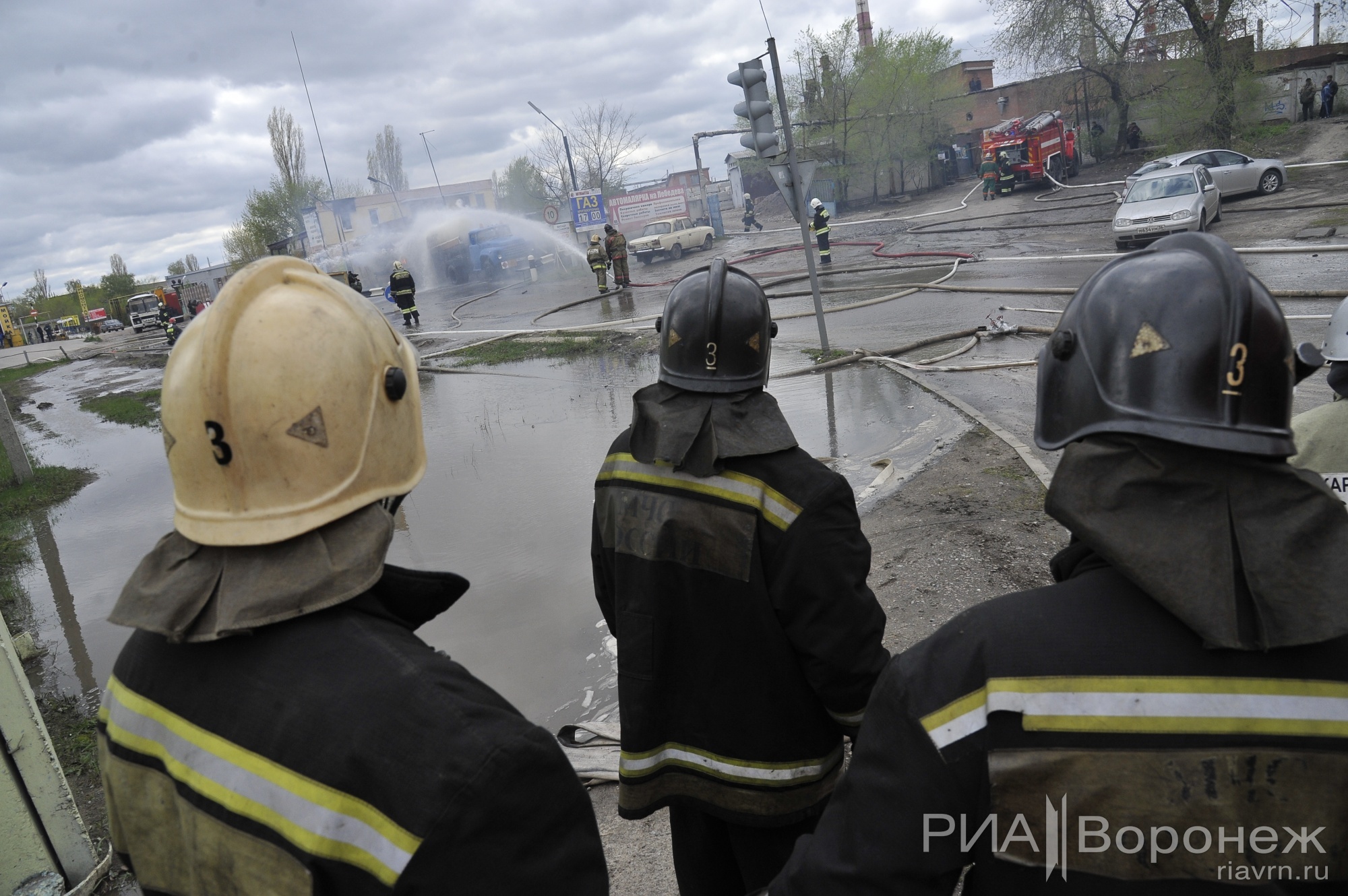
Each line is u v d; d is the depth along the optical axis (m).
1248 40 26.25
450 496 7.53
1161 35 26.84
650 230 30.23
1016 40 29.77
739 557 1.82
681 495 1.89
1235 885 0.93
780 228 36.91
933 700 1.03
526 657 4.41
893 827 1.04
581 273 31.50
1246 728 0.92
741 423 1.84
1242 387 0.93
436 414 11.35
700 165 36.66
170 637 1.04
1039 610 1.02
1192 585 0.91
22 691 2.91
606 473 2.09
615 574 2.06
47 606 6.77
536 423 10.02
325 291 1.19
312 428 1.08
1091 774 0.95
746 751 1.92
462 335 19.42
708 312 1.86
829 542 1.77
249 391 1.06
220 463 1.06
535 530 6.37
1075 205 23.77
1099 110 34.34
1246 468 0.94
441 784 0.95
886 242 23.47
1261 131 27.44
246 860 1.00
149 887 1.15
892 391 8.91
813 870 1.12
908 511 5.53
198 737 1.06
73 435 15.55
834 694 1.82
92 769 4.10
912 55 35.81
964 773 1.00
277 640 1.06
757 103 10.07
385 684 1.01
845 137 36.44
